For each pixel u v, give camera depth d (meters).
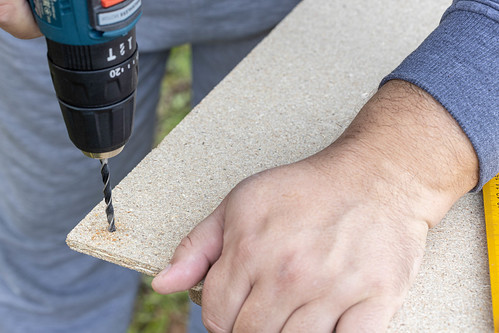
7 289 2.06
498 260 0.92
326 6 1.56
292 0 1.88
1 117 1.74
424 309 0.87
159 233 0.98
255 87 1.28
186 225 0.99
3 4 0.83
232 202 0.91
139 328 2.75
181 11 1.74
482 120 0.91
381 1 1.57
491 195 1.05
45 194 1.90
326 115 1.21
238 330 0.83
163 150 1.13
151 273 0.94
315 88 1.27
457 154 0.92
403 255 0.85
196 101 2.13
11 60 1.62
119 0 0.77
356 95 1.25
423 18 1.50
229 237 0.88
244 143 1.14
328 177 0.91
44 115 1.75
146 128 2.07
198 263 0.90
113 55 0.81
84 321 2.22
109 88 0.83
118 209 1.02
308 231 0.84
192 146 1.14
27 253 2.01
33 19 0.87
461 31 0.96
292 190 0.89
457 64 0.94
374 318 0.79
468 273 0.92
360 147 0.94
